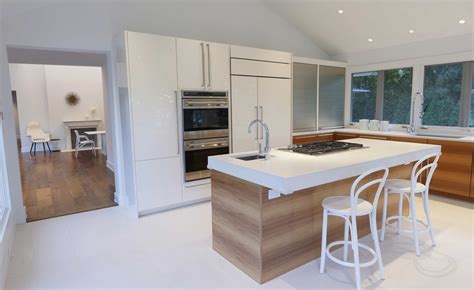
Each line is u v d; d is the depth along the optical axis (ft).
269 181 6.98
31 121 31.12
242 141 14.76
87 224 11.57
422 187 9.33
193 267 8.43
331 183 8.95
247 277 7.93
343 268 8.30
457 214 12.10
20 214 11.64
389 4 13.69
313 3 15.60
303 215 8.34
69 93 31.94
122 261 8.79
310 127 18.51
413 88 16.46
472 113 14.55
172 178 12.87
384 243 9.70
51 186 17.20
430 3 12.92
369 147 10.94
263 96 15.30
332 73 19.17
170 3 14.42
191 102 12.95
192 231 10.82
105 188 16.71
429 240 9.84
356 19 15.66
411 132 16.49
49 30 11.66
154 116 12.16
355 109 19.94
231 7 16.30
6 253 8.41
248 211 7.80
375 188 10.27
